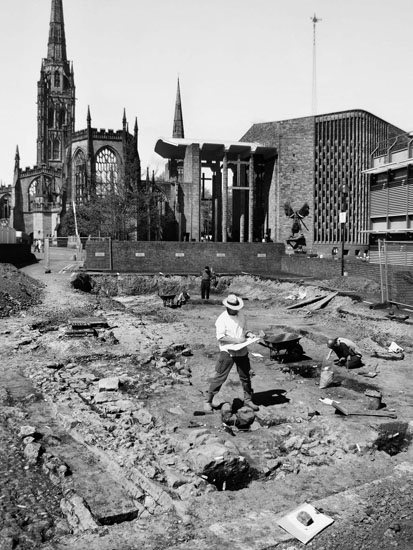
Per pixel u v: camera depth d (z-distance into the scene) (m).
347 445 7.34
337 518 5.25
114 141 80.69
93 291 30.62
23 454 6.86
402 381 11.19
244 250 38.88
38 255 46.84
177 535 4.86
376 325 17.14
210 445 6.66
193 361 12.73
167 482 6.02
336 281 25.67
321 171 46.94
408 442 7.93
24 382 10.48
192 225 48.41
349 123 47.03
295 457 6.95
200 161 50.62
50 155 118.75
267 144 49.84
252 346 14.68
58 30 123.31
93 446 7.13
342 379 11.24
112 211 58.69
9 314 18.25
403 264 24.94
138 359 12.41
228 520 5.22
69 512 5.37
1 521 5.11
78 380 10.45
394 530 5.10
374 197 29.66
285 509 5.47
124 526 5.09
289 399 9.52
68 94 120.25
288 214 47.28
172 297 23.94
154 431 7.70
